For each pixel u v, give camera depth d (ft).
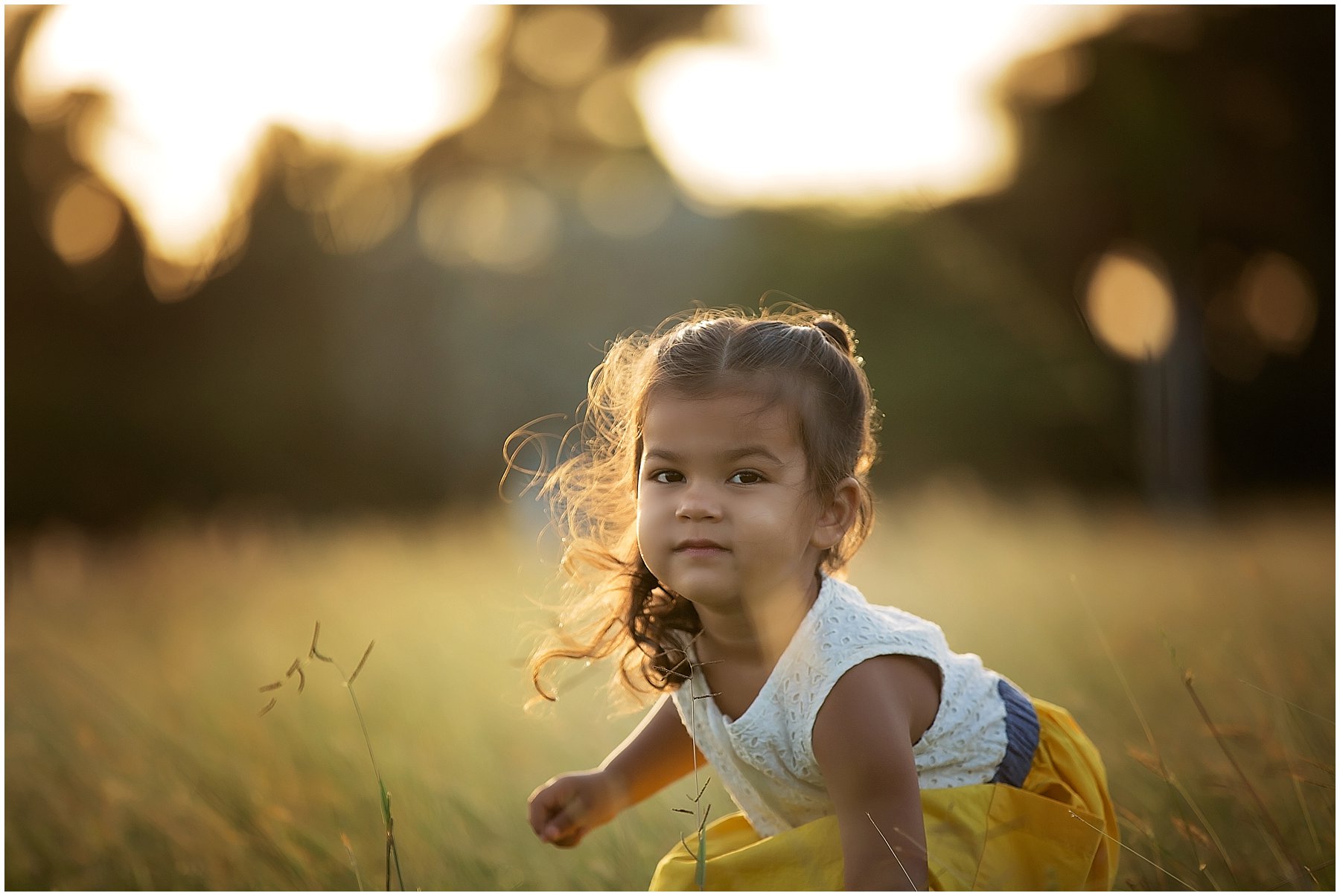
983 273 42.06
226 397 73.00
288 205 77.92
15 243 68.54
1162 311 53.11
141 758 13.07
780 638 8.23
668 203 84.94
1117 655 14.56
